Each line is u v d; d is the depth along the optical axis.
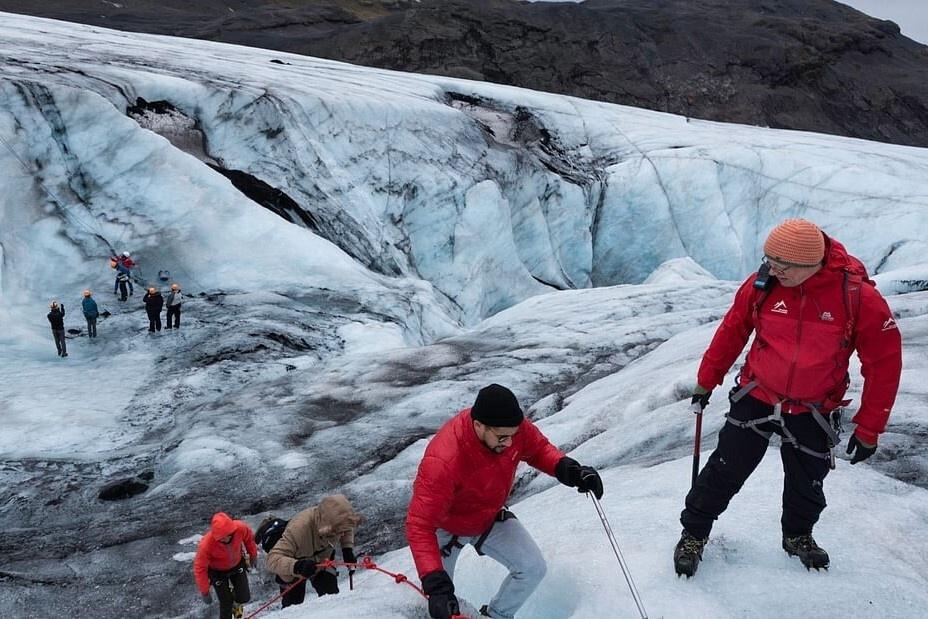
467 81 49.34
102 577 9.05
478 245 34.94
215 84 30.77
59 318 18.78
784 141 49.97
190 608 8.28
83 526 10.72
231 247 24.89
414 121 36.09
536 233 39.53
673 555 3.99
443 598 3.08
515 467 3.50
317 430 13.34
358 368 16.59
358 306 22.94
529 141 44.03
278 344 19.09
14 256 22.62
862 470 5.19
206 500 11.05
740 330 3.50
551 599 4.06
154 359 18.50
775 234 3.19
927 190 43.97
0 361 18.42
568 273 42.03
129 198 25.06
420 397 14.31
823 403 3.37
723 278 43.78
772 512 4.39
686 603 3.61
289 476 11.59
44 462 13.06
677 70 76.50
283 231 25.62
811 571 3.80
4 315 20.77
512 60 74.25
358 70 47.16
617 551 3.46
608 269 44.34
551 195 40.56
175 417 15.19
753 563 3.90
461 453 3.26
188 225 24.94
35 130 24.62
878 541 4.11
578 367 15.52
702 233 43.94
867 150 49.91
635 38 79.31
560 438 10.12
